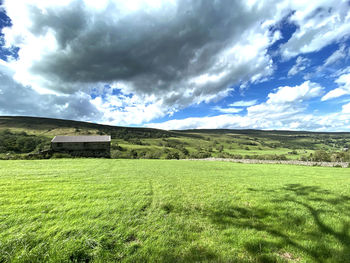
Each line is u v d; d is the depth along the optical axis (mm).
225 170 24422
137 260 4094
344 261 4098
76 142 60281
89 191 9836
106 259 4133
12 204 7277
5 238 4648
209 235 5238
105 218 6156
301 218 6516
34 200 7898
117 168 23047
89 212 6594
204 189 11289
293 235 5273
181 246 4625
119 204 7625
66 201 7887
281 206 7848
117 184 12070
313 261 4113
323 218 6504
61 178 13664
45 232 5062
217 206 7840
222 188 11727
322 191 10977
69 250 4285
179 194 9836
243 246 4668
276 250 4527
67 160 34438
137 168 24062
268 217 6621
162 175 17469
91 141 61719
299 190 11273
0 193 8852
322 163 37906
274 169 26969
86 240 4652
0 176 13867
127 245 4637
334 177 17984
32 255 4094
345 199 9117
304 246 4664
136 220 6047
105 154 59875
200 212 7098
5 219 5789
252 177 17406
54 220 5855
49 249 4324
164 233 5281
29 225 5418
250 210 7371
